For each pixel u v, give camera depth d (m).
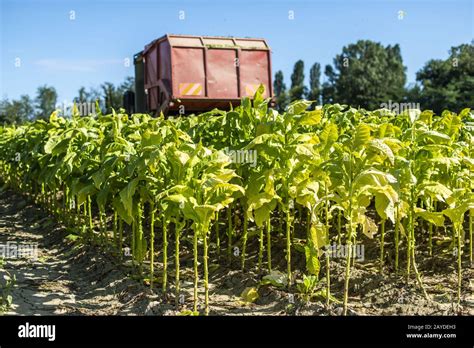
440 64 39.41
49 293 5.60
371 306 5.05
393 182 4.10
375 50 57.69
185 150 4.74
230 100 13.20
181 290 5.55
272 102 13.66
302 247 6.14
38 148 8.28
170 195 4.38
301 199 4.88
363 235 7.11
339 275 5.77
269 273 5.81
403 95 41.53
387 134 5.19
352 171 4.43
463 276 5.77
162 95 13.26
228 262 6.48
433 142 5.52
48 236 8.50
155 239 7.75
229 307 5.06
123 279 5.82
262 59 13.55
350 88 48.34
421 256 6.40
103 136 6.57
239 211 7.99
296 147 4.69
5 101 42.50
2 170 14.07
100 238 7.40
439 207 7.43
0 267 6.48
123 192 4.81
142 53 14.35
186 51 12.88
